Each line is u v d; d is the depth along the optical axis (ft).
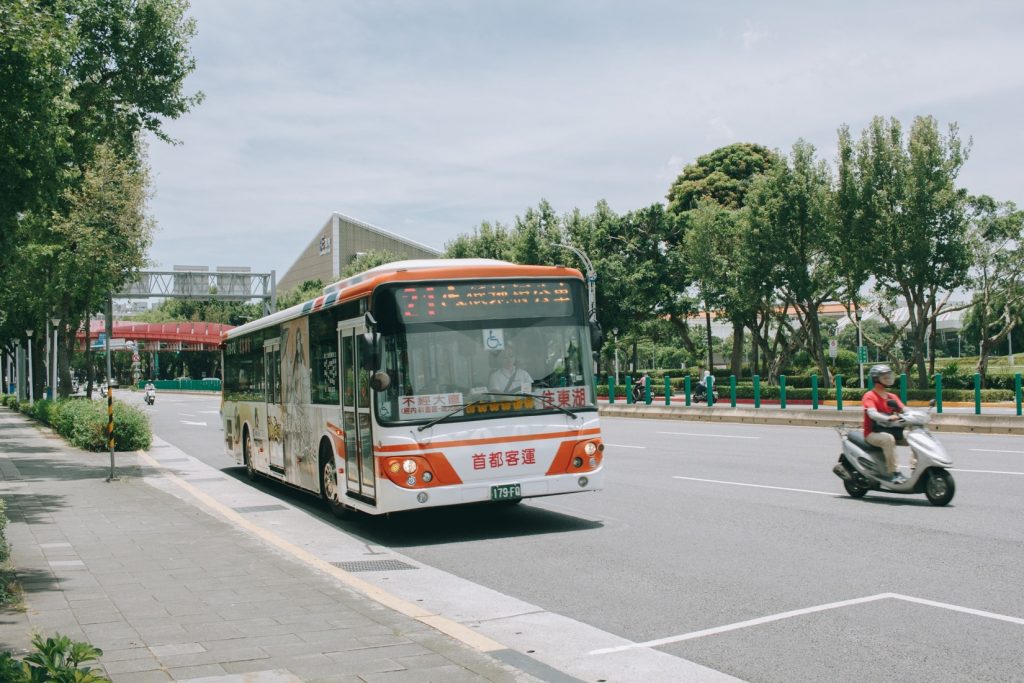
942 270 120.57
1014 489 40.40
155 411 172.24
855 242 124.77
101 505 42.37
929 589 23.20
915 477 36.47
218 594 23.67
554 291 34.58
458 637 19.33
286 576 26.03
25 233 46.85
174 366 454.40
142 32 65.31
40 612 21.74
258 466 53.01
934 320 138.41
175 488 50.60
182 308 415.03
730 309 160.76
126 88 67.10
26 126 37.01
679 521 35.01
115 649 18.51
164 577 25.94
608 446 70.69
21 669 11.96
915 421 37.06
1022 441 66.49
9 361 235.40
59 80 39.11
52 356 142.10
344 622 20.65
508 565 28.68
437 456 32.09
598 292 171.12
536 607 23.27
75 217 91.81
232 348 60.59
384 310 32.58
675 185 200.34
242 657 17.87
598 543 31.45
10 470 59.82
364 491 34.58
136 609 22.02
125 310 224.53
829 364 196.34
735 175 191.93
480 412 32.81
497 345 33.45
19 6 35.94
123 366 460.14
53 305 105.91
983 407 105.50
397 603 22.58
